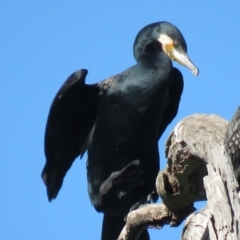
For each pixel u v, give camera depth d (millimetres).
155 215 9086
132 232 9500
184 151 7480
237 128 7383
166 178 8180
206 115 7660
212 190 6773
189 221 7941
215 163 6926
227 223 6477
